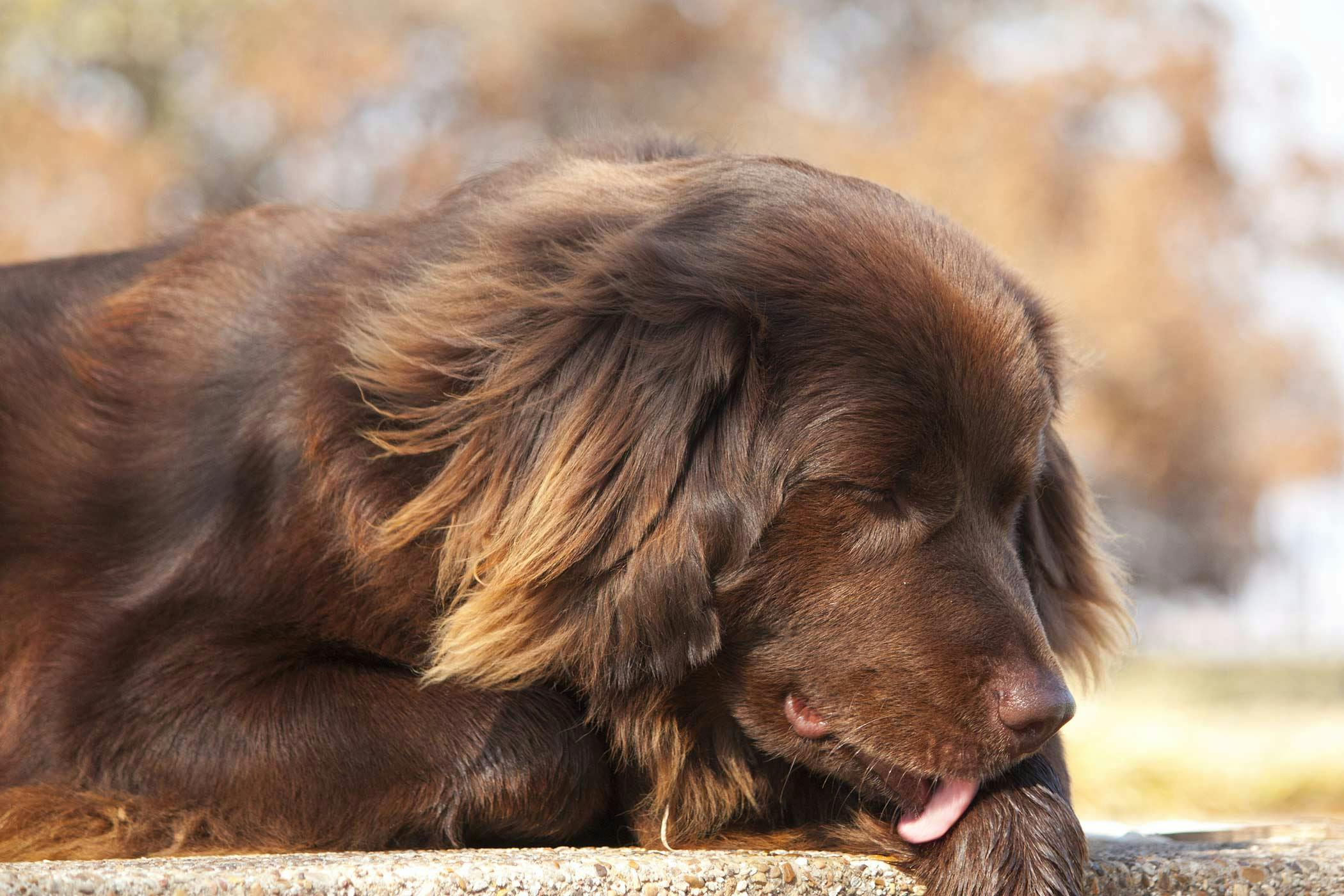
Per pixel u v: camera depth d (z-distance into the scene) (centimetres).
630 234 668
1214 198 5156
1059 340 758
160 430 730
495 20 4897
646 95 5034
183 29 4459
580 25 4941
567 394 638
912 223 695
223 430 707
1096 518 832
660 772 676
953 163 4884
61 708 673
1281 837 820
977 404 640
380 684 662
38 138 4100
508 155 827
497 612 628
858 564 636
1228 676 4397
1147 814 1171
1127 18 5128
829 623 639
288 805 638
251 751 643
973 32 5250
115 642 680
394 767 636
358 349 664
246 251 789
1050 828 609
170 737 653
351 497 664
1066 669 793
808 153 4922
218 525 688
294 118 4603
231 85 4628
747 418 634
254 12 4622
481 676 647
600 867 559
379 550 656
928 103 4953
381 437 655
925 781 643
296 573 670
